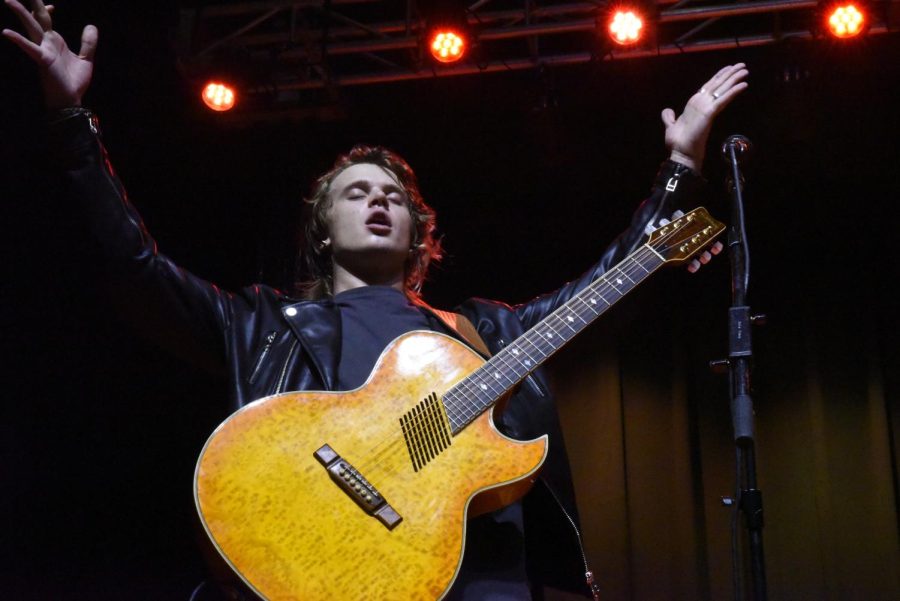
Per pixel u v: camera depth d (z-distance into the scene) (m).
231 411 1.90
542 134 5.49
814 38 5.02
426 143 6.19
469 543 1.82
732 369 2.04
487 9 5.32
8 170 5.23
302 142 5.93
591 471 5.62
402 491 1.66
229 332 2.00
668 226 2.16
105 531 5.36
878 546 5.29
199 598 2.78
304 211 2.50
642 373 5.79
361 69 5.65
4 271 5.35
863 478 5.43
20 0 4.67
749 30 5.38
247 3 5.16
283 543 1.57
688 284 5.91
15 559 5.14
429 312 2.16
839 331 5.73
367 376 1.98
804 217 5.98
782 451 5.54
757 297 5.87
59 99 2.01
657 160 6.08
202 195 5.98
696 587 5.29
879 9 4.87
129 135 5.63
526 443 1.77
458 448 1.74
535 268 6.16
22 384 5.38
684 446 5.57
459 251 6.24
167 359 5.68
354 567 1.57
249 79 5.24
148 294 1.94
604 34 5.03
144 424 5.59
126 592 5.23
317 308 2.08
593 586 1.96
